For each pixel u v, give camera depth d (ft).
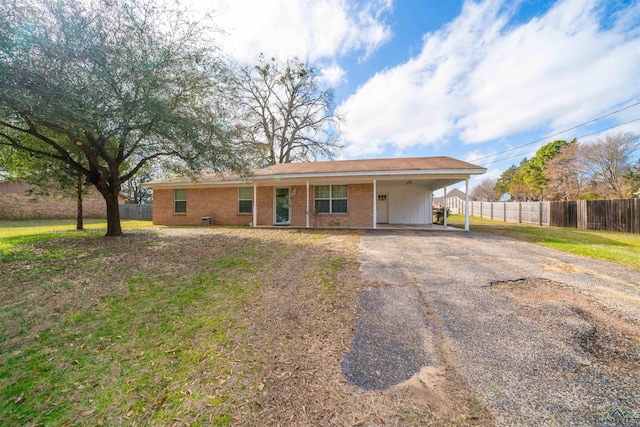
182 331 9.61
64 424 5.69
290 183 43.70
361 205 42.16
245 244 25.99
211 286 14.12
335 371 7.35
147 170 36.76
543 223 50.49
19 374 7.24
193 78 25.91
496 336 9.00
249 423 5.65
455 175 36.45
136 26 22.47
